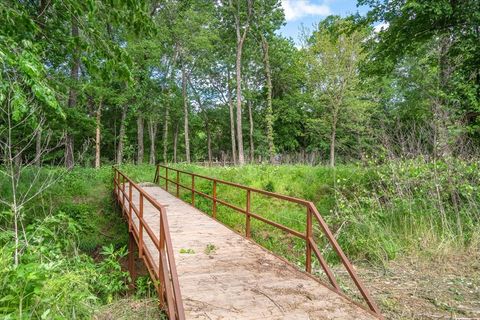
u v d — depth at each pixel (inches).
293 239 362.3
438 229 287.7
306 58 1072.8
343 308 152.9
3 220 273.0
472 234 271.0
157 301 171.2
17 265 128.0
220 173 607.2
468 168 313.1
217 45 1450.5
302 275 193.2
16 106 176.6
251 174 561.6
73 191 509.7
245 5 1243.8
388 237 284.8
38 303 121.0
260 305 155.1
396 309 173.6
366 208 343.0
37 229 198.7
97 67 275.4
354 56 946.1
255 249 242.1
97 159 925.2
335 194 383.6
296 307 153.4
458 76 424.5
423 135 392.8
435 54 498.3
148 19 279.4
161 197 478.9
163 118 1519.4
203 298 161.8
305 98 1233.4
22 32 250.5
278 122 1455.5
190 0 1090.1
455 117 378.6
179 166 785.6
